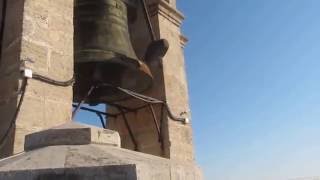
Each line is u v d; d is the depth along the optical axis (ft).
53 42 21.04
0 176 8.49
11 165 8.96
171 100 29.30
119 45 24.08
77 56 22.45
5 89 19.39
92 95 26.40
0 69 20.29
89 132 10.12
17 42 19.80
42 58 20.12
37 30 20.47
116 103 29.99
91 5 24.75
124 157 9.23
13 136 17.53
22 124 18.01
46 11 21.35
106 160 8.70
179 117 29.43
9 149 17.48
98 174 8.21
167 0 32.99
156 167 9.66
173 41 32.09
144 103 29.58
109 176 8.21
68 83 20.81
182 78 31.68
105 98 27.86
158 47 26.53
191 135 30.22
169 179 10.09
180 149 28.50
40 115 18.90
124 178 8.21
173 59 31.27
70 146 9.77
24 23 19.98
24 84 18.69
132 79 25.09
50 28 21.18
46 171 8.30
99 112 29.09
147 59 26.89
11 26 20.67
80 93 25.11
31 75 18.95
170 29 32.19
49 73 20.17
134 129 29.84
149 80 25.68
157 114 28.94
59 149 9.56
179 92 30.58
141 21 31.60
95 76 23.17
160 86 29.35
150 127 29.04
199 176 11.94
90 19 24.35
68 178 8.19
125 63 23.22
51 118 19.36
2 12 21.81
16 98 18.43
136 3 28.99
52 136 10.21
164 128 28.32
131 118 30.27
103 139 10.45
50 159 8.95
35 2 20.97
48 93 19.67
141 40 31.01
